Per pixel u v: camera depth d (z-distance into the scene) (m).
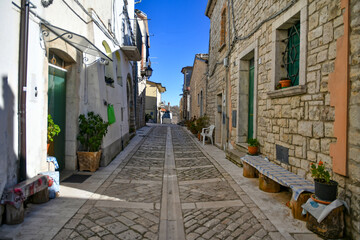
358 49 2.44
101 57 5.68
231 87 7.53
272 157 4.59
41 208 3.20
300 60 3.55
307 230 2.71
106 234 2.61
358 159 2.41
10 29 2.83
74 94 5.07
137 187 4.28
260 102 5.20
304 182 3.27
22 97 3.00
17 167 2.96
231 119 7.46
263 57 5.03
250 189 4.12
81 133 5.27
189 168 5.80
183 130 17.23
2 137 2.67
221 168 5.68
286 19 3.99
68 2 4.49
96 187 4.16
